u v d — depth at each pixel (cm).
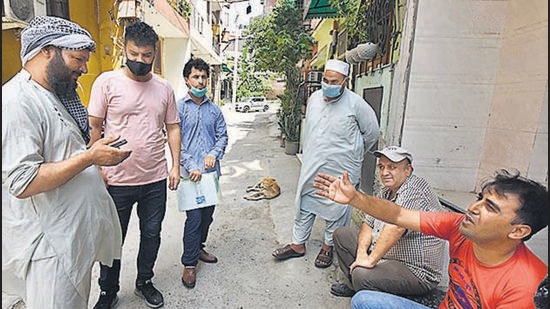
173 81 1024
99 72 475
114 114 181
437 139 252
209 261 259
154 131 191
